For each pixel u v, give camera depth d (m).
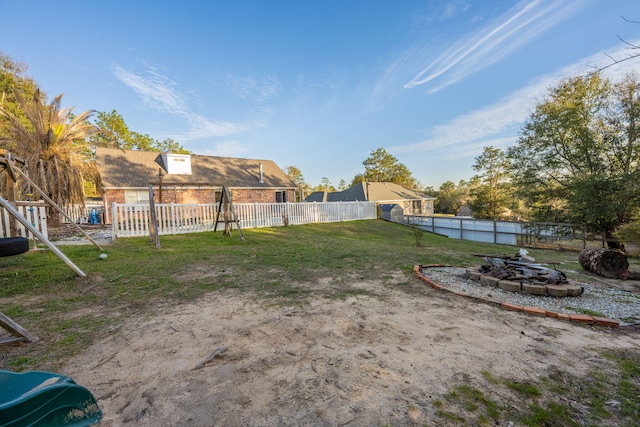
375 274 5.28
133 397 1.76
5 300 3.45
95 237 8.54
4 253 4.04
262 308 3.39
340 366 2.17
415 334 2.79
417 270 5.50
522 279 4.68
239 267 5.40
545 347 2.61
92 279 4.27
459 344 2.61
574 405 1.79
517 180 15.83
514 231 14.55
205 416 1.61
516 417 1.66
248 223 12.09
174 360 2.21
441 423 1.59
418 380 2.01
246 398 1.78
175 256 6.05
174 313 3.18
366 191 28.62
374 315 3.27
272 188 21.67
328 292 4.10
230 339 2.59
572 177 13.54
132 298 3.62
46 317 3.00
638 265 9.25
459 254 8.59
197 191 18.97
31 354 2.25
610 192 12.06
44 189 10.69
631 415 1.71
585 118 13.41
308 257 6.70
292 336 2.68
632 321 3.39
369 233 14.02
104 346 2.42
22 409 0.87
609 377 2.13
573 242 13.02
